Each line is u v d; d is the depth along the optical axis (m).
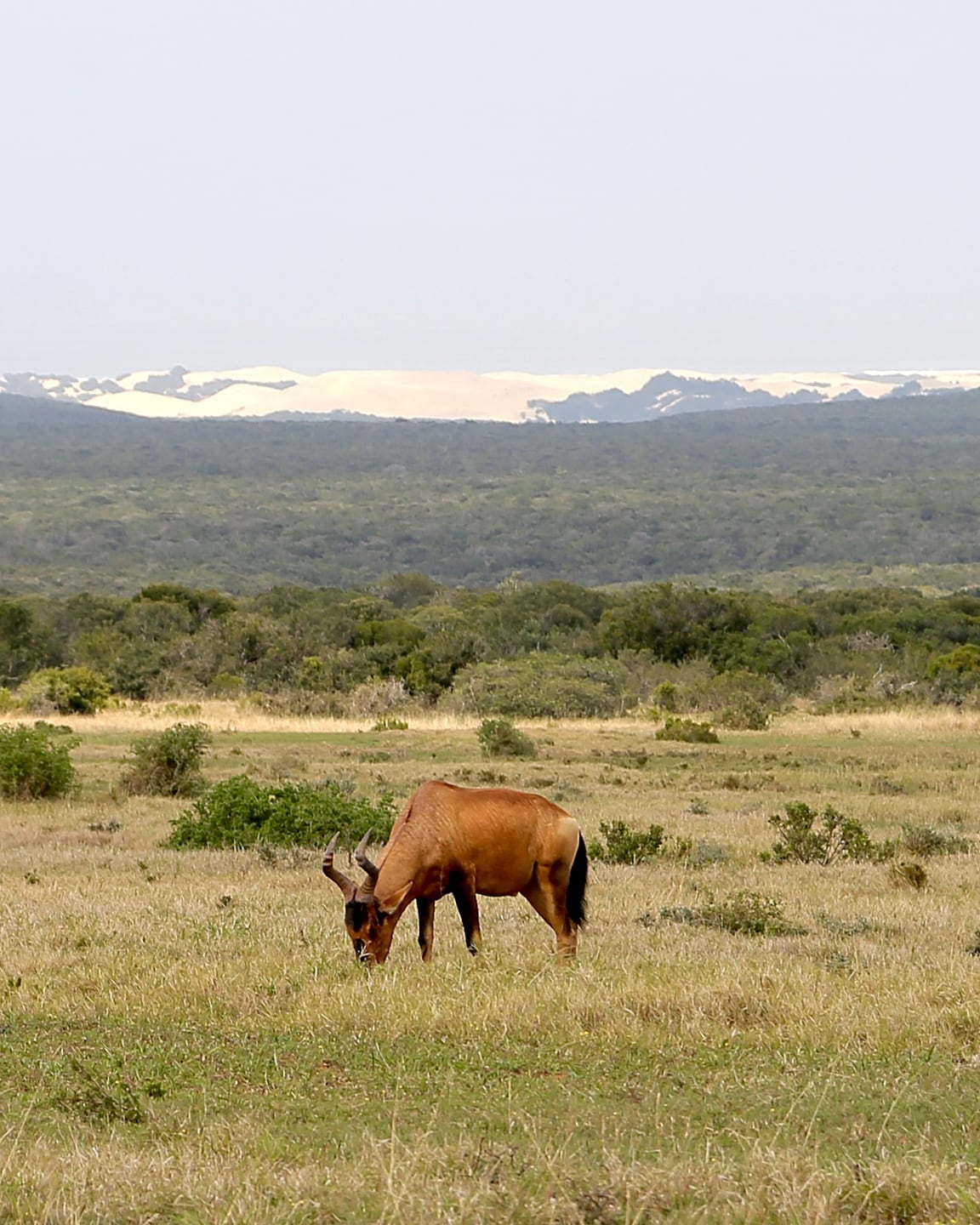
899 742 143.75
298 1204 20.86
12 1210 20.84
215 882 59.78
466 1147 23.45
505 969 39.50
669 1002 34.53
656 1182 21.31
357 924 39.00
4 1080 29.55
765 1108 27.03
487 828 41.12
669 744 142.38
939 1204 20.75
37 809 90.56
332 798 74.50
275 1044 32.31
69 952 43.31
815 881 62.50
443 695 197.75
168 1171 22.69
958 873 65.00
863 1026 32.81
